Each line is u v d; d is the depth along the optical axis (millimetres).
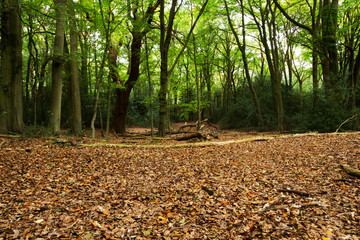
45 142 8852
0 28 9688
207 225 3350
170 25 12875
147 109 27125
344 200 3826
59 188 4727
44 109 16344
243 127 21781
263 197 4234
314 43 13930
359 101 15898
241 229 3188
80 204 4039
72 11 11977
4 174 5152
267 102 21391
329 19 13234
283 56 21906
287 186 4668
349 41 15016
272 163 6348
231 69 28859
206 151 8555
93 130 12023
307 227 3131
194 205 4047
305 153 6930
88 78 17641
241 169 6047
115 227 3318
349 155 6109
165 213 3789
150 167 6492
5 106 9938
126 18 13586
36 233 3068
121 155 7699
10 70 10062
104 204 4094
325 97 13562
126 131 18953
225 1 17859
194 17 19734
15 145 7883
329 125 12453
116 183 5211
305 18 19391
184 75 24297
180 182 5301
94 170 5996
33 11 10492
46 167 5887
